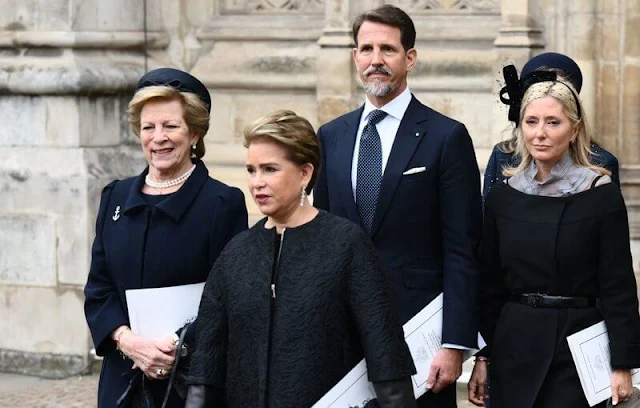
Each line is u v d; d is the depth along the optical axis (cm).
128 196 996
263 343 814
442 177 1022
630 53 1623
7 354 1795
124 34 1825
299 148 824
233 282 834
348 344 820
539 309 970
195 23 1903
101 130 1777
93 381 1727
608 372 955
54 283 1758
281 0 1870
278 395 806
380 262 827
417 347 1005
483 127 1734
